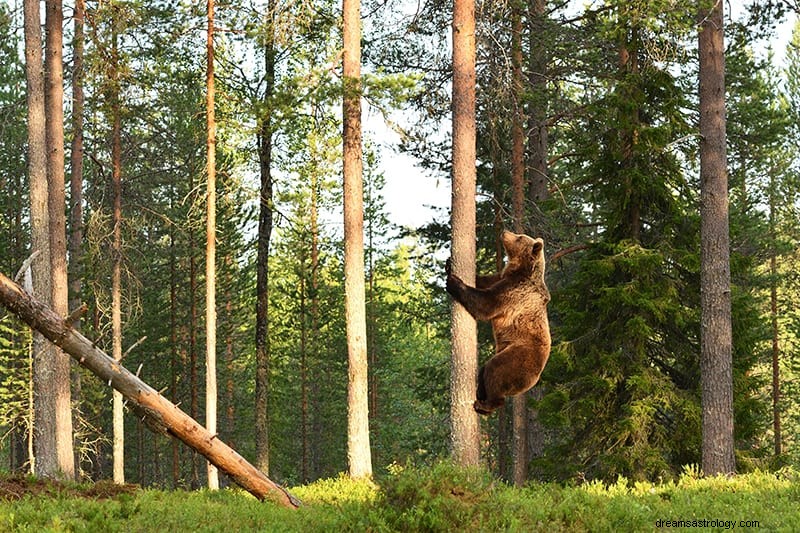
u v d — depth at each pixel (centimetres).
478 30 1788
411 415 5200
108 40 2200
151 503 1236
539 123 2491
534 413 2520
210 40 2189
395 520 980
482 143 2594
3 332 3762
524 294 894
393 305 3806
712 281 1783
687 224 2112
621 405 2048
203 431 1221
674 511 1183
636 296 2009
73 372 3128
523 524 1018
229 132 2238
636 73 2091
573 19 2303
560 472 2112
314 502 1459
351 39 1961
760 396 3872
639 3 1858
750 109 3025
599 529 1036
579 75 2441
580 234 3297
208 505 1274
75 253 2914
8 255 3862
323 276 4494
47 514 1072
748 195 3950
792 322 4159
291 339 5131
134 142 2736
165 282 3794
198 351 4288
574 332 2144
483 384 882
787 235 4200
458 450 1563
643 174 2061
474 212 1605
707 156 1792
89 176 3503
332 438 4697
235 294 4425
